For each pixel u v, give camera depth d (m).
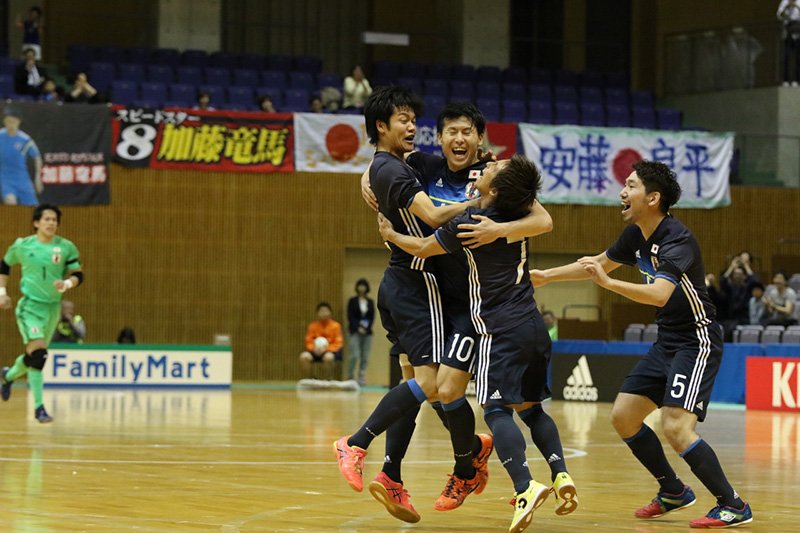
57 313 13.05
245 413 14.64
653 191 6.55
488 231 5.84
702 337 6.50
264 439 11.03
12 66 25.30
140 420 13.14
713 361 6.50
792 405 16.91
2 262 13.03
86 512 6.14
